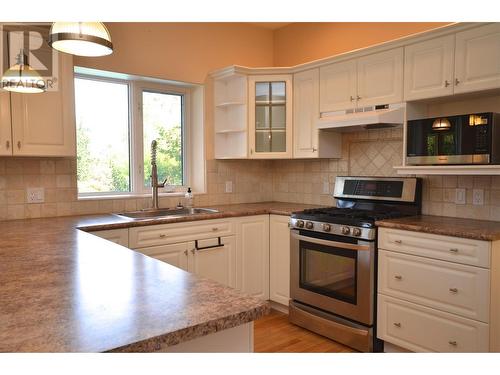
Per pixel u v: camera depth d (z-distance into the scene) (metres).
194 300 1.08
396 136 3.11
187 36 3.62
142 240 2.74
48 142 2.65
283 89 3.55
